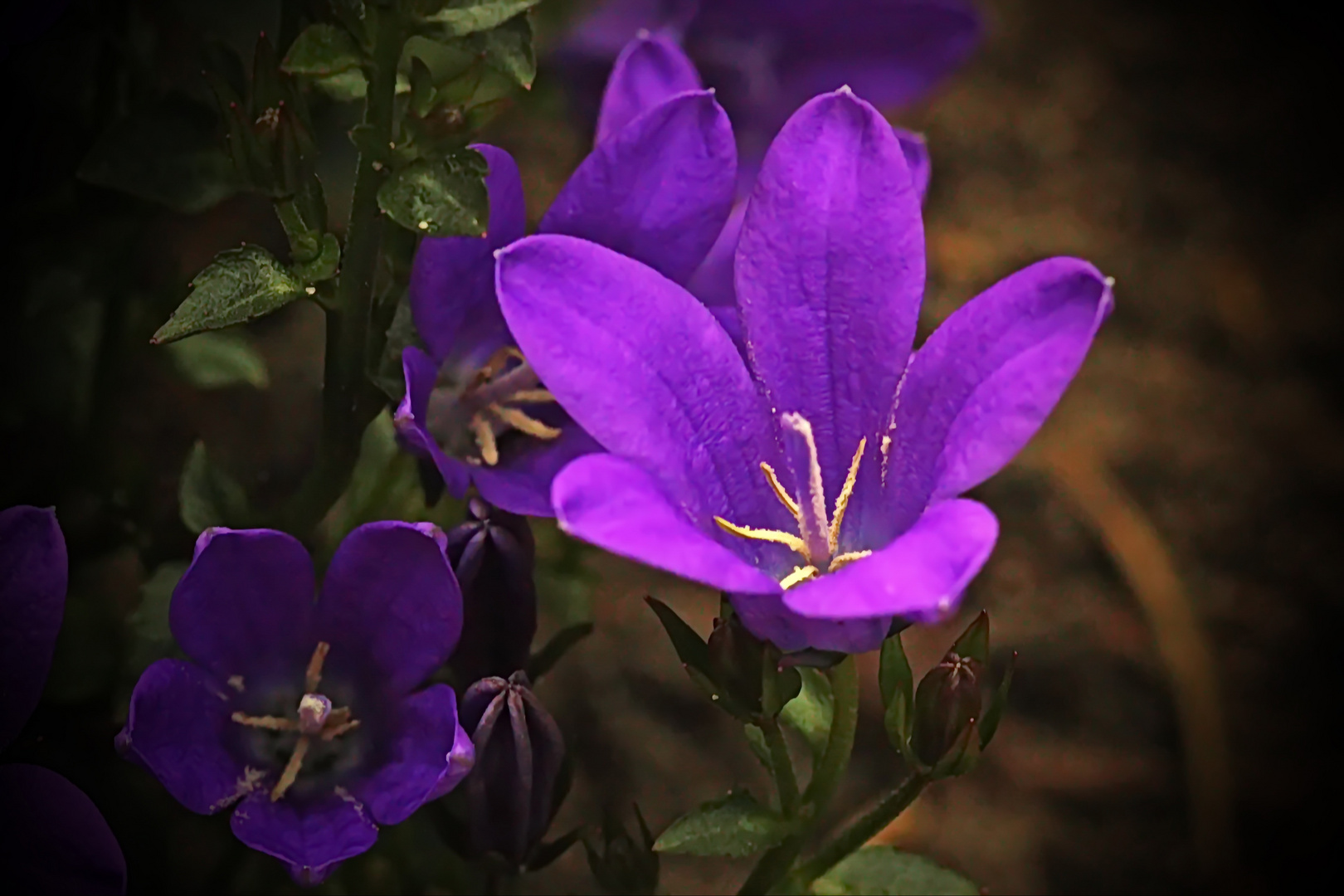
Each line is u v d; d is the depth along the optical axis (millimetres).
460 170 314
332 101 356
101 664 354
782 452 313
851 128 308
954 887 335
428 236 317
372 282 325
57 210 354
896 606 286
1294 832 402
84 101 351
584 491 288
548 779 329
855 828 329
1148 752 406
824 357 312
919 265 308
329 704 318
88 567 364
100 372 363
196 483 339
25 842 311
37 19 330
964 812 401
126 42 350
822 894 335
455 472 320
